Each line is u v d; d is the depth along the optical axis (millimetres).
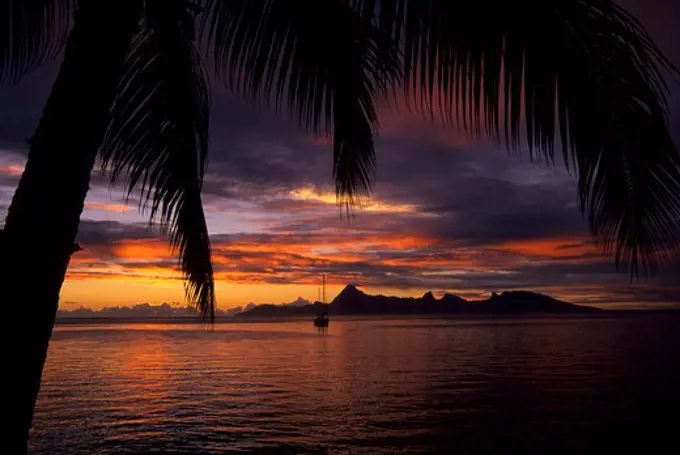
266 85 3088
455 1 2066
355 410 20422
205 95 4527
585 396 23953
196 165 4539
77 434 16266
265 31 3068
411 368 36062
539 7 1994
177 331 103125
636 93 1917
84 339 71500
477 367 36406
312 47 2973
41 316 2395
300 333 96312
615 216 2070
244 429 17125
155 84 4293
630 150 1977
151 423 17812
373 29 2352
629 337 77188
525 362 40281
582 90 1982
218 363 38688
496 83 2037
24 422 2344
